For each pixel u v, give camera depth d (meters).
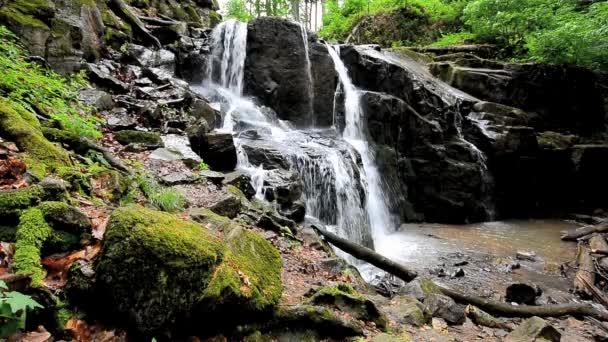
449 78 16.84
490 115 14.98
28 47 7.84
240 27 13.54
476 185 14.09
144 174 5.71
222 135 8.16
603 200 15.51
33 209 3.01
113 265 2.63
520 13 17.80
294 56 13.25
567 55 16.33
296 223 7.23
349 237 10.15
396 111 14.16
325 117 13.75
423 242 11.07
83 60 9.03
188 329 2.87
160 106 8.60
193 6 18.77
